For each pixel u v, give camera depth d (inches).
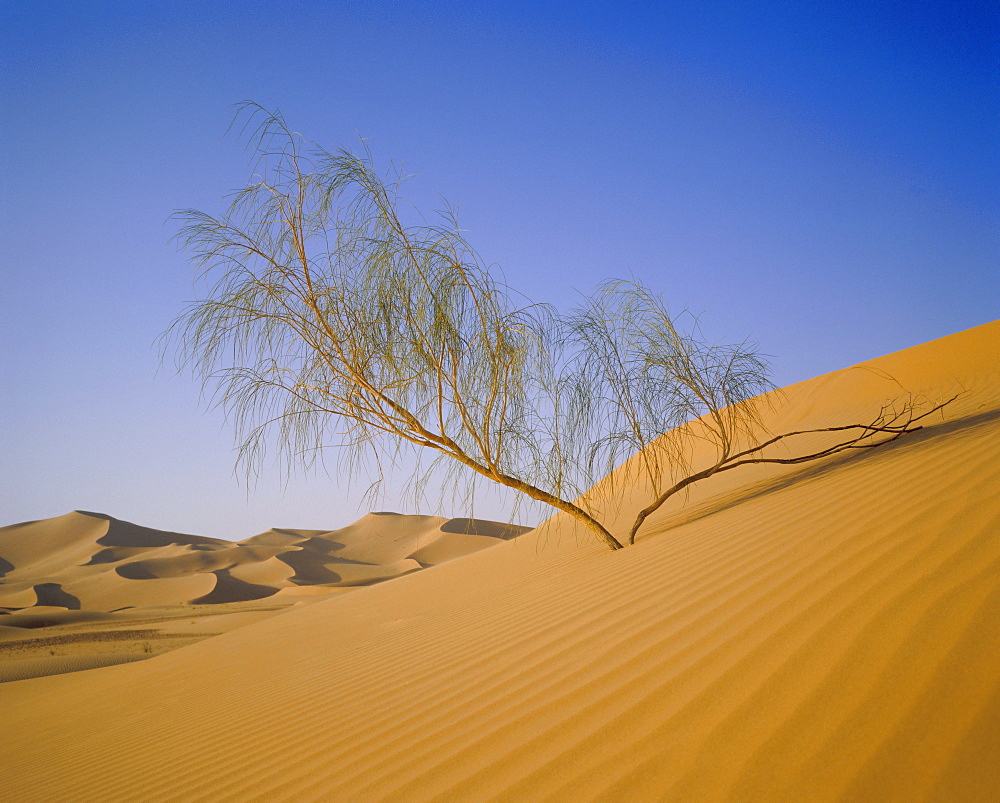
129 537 4252.0
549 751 96.7
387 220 248.5
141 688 319.3
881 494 173.5
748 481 353.7
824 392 855.7
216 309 233.1
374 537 4168.3
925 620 95.1
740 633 114.3
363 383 247.1
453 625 229.9
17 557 3981.3
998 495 136.9
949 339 827.4
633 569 204.5
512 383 257.9
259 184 236.7
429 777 102.5
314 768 125.5
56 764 203.5
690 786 76.6
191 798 130.6
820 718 81.4
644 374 266.2
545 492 266.1
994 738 68.5
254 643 374.0
